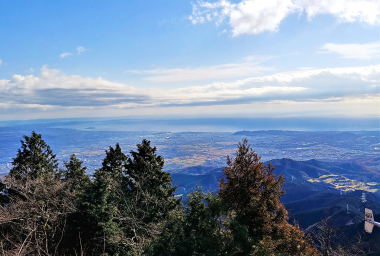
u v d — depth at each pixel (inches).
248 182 424.2
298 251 379.9
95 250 512.7
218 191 436.8
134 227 521.0
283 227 391.5
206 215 371.9
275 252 350.6
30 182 610.9
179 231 366.6
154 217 608.1
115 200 597.9
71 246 513.0
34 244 402.3
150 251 364.2
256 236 379.6
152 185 749.3
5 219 466.3
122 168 861.8
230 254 339.3
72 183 767.7
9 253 331.3
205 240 347.3
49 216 510.6
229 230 366.3
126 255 449.7
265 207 402.3
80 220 532.7
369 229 377.7
